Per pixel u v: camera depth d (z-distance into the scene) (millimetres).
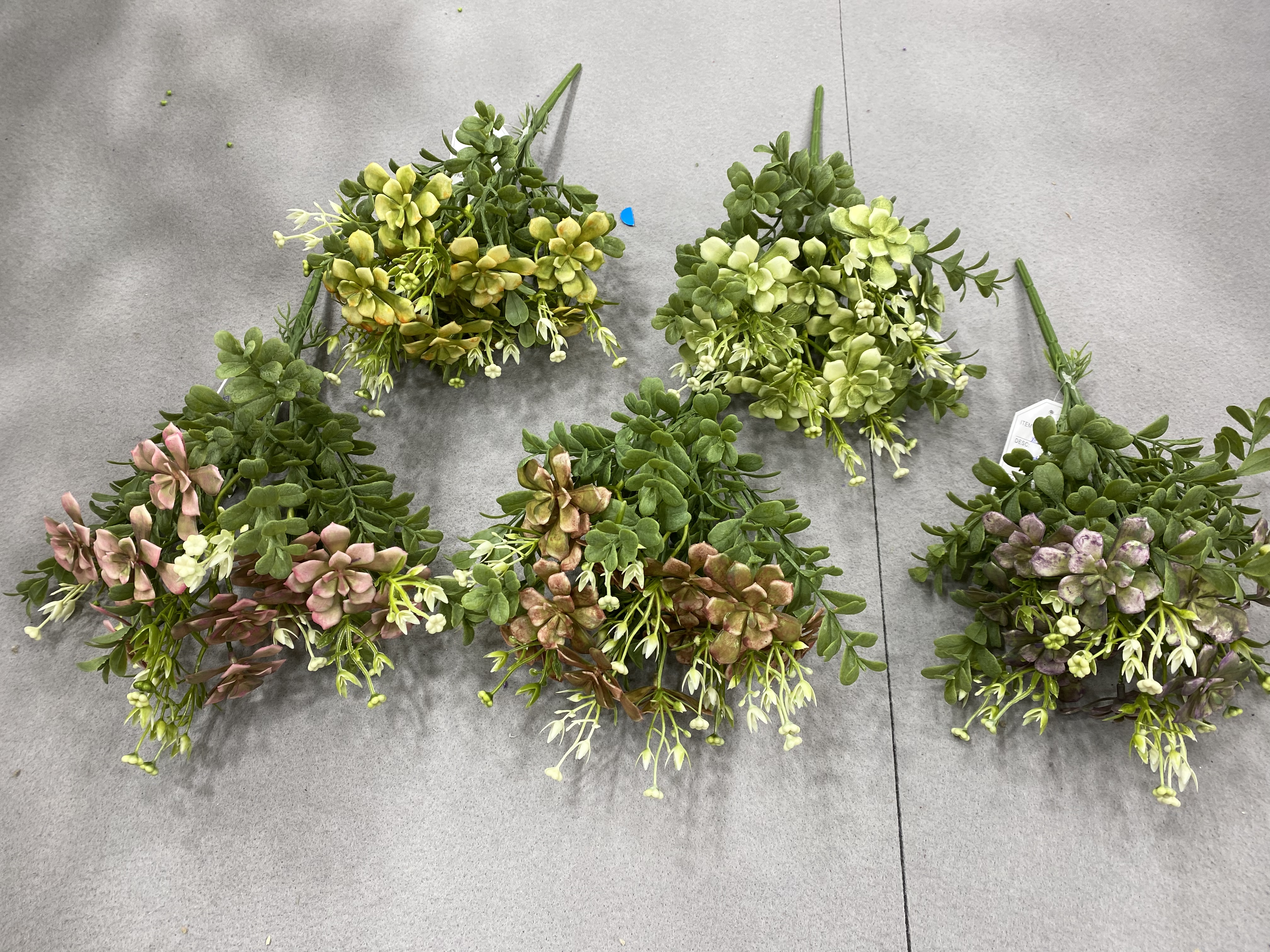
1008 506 1067
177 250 1403
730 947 1082
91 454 1290
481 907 1098
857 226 1155
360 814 1132
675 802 1138
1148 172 1458
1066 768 1146
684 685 1033
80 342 1349
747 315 1169
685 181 1437
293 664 1190
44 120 1487
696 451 1047
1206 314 1364
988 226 1420
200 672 1063
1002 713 1088
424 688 1181
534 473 1030
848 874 1108
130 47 1543
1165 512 1029
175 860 1114
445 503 1250
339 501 1073
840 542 1240
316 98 1510
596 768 1150
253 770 1147
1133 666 980
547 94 1507
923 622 1204
